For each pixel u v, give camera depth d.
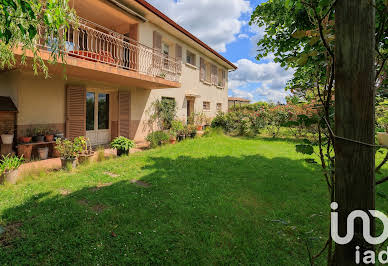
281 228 2.49
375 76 0.83
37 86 5.98
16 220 2.62
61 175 4.45
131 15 7.74
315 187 3.80
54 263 1.92
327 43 0.91
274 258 2.02
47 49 4.73
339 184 0.83
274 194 3.52
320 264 1.91
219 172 4.81
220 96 16.61
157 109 10.00
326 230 2.45
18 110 5.61
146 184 4.04
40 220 2.60
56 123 6.44
